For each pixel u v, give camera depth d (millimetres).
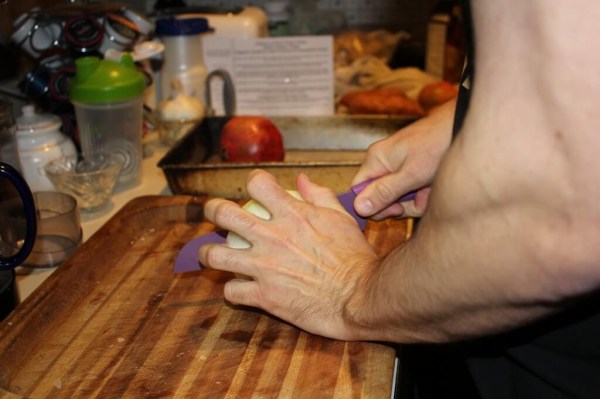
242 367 657
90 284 777
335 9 1795
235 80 1274
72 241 855
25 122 981
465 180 477
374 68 1483
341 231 698
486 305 522
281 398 623
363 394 624
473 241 492
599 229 430
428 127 751
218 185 960
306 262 678
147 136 1271
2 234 826
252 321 716
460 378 943
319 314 675
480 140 462
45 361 673
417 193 777
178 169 950
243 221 681
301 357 665
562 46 407
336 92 1457
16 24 1024
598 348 605
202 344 688
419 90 1422
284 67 1262
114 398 632
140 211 894
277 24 1679
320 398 621
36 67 1059
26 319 709
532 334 628
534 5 418
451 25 1496
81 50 1065
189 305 745
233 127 1079
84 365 667
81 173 951
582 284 459
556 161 427
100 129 1018
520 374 667
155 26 1263
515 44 435
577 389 625
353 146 1182
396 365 668
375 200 760
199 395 630
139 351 682
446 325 578
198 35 1265
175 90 1217
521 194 450
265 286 685
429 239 539
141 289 771
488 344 669
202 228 894
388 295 602
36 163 980
